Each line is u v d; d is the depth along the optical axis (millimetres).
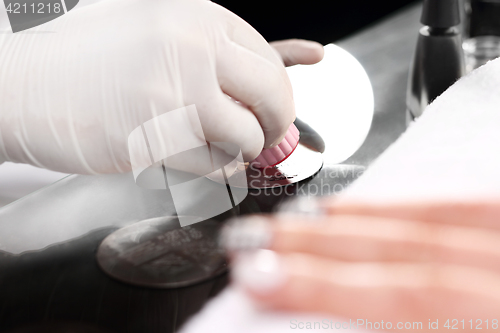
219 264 521
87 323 507
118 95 565
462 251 479
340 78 689
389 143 611
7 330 508
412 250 485
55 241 548
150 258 531
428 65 629
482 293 435
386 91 670
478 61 706
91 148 575
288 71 703
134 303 512
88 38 572
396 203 508
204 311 502
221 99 568
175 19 571
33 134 574
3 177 625
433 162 545
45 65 572
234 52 571
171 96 564
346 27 1812
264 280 495
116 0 590
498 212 492
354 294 479
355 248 493
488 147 548
